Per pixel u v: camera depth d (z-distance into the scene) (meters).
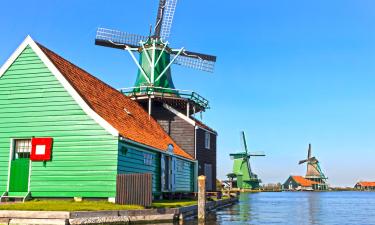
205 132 38.28
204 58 45.41
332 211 36.22
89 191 19.48
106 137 19.78
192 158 34.44
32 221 14.69
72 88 20.44
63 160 19.94
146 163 23.91
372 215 31.50
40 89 20.70
